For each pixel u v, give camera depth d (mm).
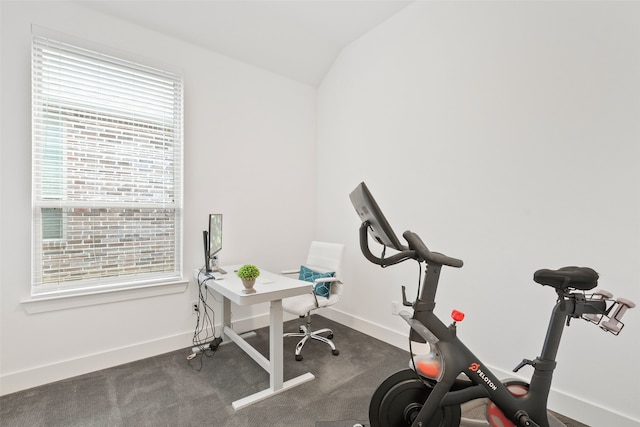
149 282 2623
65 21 2232
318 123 3781
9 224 2062
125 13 2449
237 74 3119
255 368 2416
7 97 2045
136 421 1802
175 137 2750
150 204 2627
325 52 3432
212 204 2971
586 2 1812
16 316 2076
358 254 3270
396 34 2891
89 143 2342
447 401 1395
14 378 2061
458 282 2416
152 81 2615
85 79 2312
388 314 2939
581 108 1831
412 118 2758
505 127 2160
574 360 1864
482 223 2281
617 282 1717
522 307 2078
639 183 1646
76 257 2311
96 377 2254
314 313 3734
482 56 2283
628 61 1673
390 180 2941
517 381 1508
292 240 3584
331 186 3602
